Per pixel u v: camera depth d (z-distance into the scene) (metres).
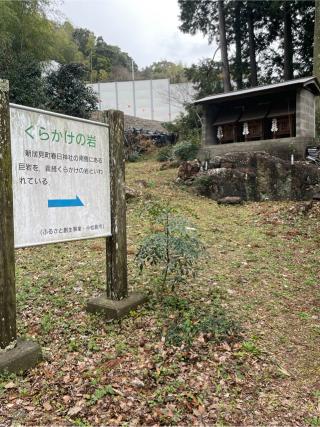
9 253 2.84
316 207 8.30
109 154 3.84
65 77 15.08
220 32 20.14
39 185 3.10
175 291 4.44
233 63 21.94
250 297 4.46
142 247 3.94
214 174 10.30
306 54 20.50
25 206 2.98
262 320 3.90
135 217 7.98
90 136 3.61
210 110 13.66
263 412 2.56
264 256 5.93
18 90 12.62
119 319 3.77
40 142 3.10
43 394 2.67
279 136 12.50
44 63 15.30
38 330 3.61
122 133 3.91
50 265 5.50
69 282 4.83
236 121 13.05
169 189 10.61
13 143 2.86
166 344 3.30
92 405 2.55
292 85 11.28
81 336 3.48
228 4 19.97
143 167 14.85
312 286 4.84
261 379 2.92
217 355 3.16
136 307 4.00
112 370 2.95
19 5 13.82
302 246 6.39
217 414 2.51
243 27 21.53
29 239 3.02
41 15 14.81
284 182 9.66
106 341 3.40
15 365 2.86
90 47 40.94
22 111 2.93
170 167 13.67
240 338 3.47
